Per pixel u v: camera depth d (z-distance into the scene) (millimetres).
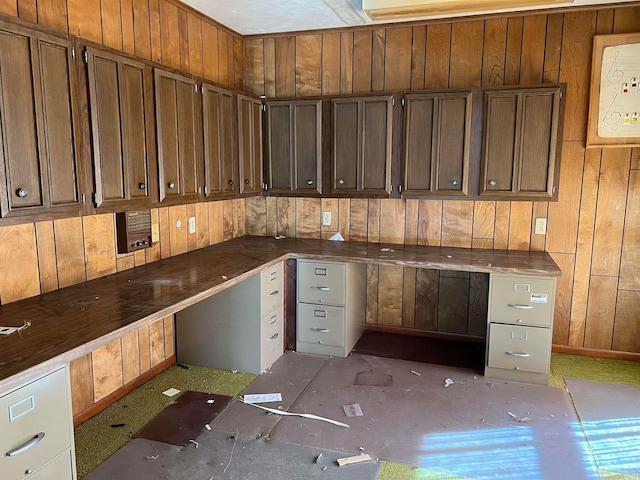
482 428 2545
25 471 1480
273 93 3957
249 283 3107
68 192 2008
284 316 3516
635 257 3354
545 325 3000
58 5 2225
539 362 3043
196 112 2898
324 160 3615
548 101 3107
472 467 2215
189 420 2623
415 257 3289
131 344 2934
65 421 1621
